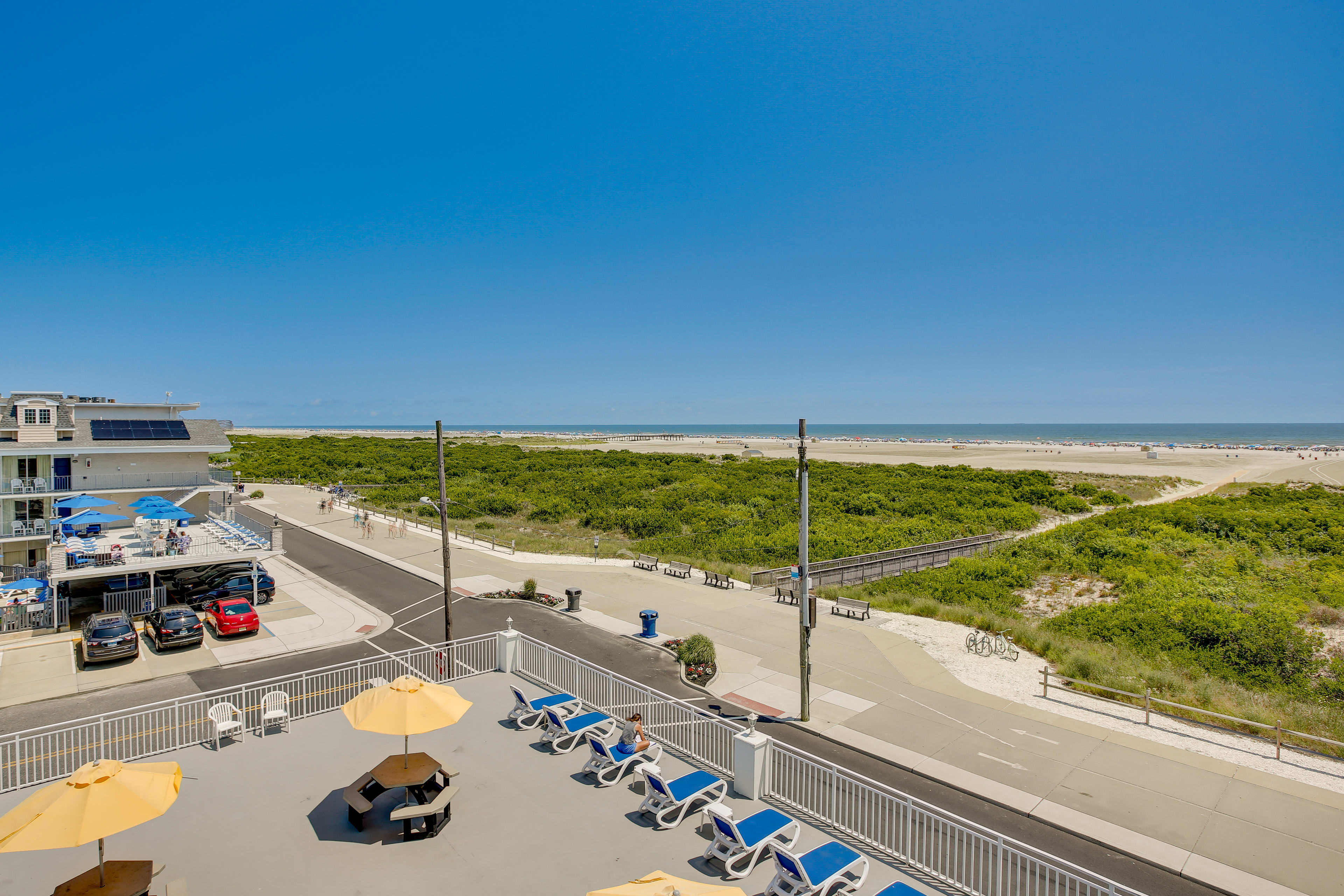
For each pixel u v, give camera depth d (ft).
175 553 85.56
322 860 29.58
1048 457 385.29
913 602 90.94
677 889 21.35
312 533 143.64
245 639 74.79
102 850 25.63
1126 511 167.12
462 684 51.85
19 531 91.35
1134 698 57.57
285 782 36.55
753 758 36.04
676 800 32.86
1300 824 38.40
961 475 251.60
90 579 89.66
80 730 48.47
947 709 55.36
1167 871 34.17
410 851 30.32
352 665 54.44
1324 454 419.33
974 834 29.84
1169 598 90.38
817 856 28.78
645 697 56.29
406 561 116.88
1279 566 116.57
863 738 49.62
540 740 42.29
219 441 109.40
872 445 542.16
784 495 199.93
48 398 105.40
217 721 40.78
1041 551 126.62
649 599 92.32
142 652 69.92
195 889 27.35
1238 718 52.95
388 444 399.24
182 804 34.22
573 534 153.58
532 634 76.48
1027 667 66.23
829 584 107.76
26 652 69.46
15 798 36.24
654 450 440.04
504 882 28.22
